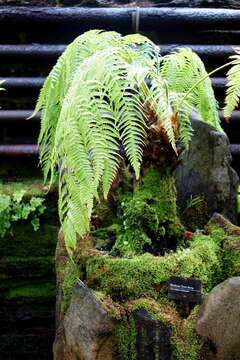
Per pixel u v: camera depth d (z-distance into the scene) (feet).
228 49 9.77
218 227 6.76
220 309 4.97
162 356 5.12
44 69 10.37
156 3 10.73
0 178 9.71
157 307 5.27
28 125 10.18
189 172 7.61
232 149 9.52
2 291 9.08
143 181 6.13
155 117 5.65
